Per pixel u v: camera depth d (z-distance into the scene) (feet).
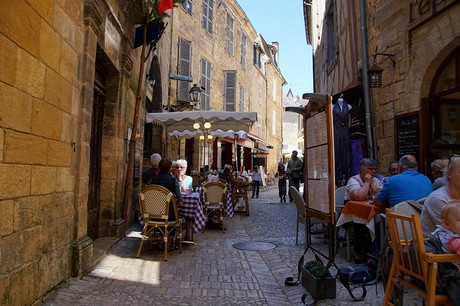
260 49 92.79
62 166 13.25
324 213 13.70
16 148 9.92
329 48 43.55
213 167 61.57
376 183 18.90
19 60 9.98
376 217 16.66
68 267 14.02
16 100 9.87
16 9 9.73
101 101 21.54
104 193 21.63
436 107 21.15
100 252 17.70
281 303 13.29
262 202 49.39
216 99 64.80
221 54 67.31
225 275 16.37
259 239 24.53
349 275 15.33
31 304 10.96
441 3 19.61
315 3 56.18
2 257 9.26
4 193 9.32
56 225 12.78
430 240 10.22
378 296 13.75
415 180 15.76
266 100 102.89
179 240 20.10
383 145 25.08
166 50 43.39
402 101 22.91
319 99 13.14
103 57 19.19
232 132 44.14
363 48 26.99
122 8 22.00
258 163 93.76
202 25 57.93
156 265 17.47
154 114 31.86
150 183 20.56
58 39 12.62
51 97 12.16
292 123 184.44
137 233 24.27
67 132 13.66
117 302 12.68
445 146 20.93
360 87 28.04
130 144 24.49
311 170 15.16
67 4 13.35
